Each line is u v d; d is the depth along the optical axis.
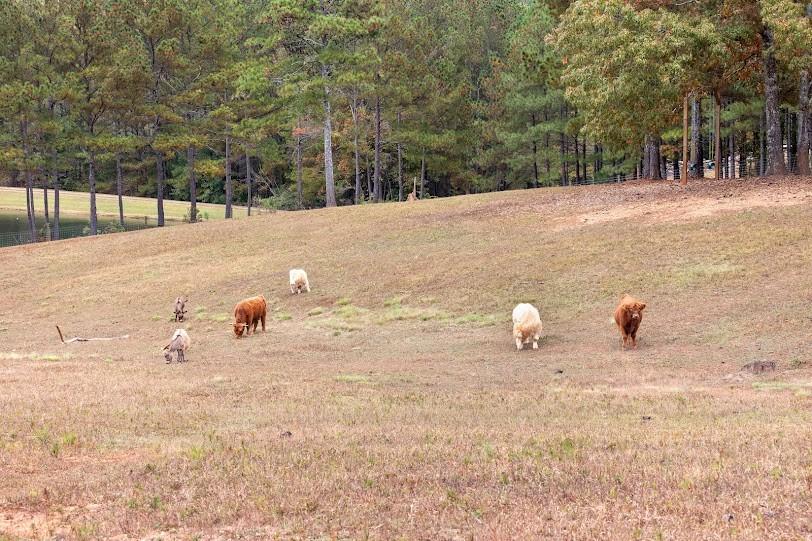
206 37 61.31
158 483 8.31
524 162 69.44
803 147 38.84
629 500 7.19
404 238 38.34
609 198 40.12
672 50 34.81
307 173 84.94
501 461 8.81
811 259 23.80
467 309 26.11
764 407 12.00
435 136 70.19
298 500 7.56
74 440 10.45
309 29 53.53
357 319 26.92
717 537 6.12
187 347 21.17
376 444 10.08
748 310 20.55
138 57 56.50
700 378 15.37
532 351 20.17
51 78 57.38
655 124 38.03
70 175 110.75
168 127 65.19
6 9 56.78
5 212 89.19
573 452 9.13
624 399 13.45
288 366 19.62
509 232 35.81
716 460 8.45
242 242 42.84
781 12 33.47
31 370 19.39
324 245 39.31
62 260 43.44
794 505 6.82
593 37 37.38
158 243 45.28
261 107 65.69
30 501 7.82
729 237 27.75
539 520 6.69
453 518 6.89
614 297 24.42
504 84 67.12
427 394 14.65
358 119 77.00
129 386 15.91
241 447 9.90
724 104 55.19
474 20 88.00
